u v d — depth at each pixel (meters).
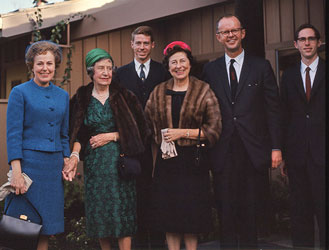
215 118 3.48
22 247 2.97
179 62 3.50
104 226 3.42
